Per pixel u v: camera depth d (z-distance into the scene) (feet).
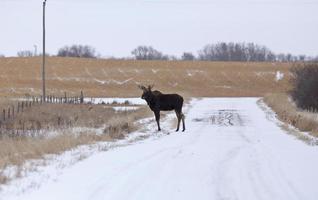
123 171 118.73
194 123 254.68
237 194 96.99
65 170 117.39
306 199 93.56
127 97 574.97
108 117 262.88
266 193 97.96
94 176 111.65
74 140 160.04
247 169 123.75
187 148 161.17
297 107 337.11
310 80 322.96
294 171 121.29
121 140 181.16
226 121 265.34
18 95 548.31
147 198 92.79
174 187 102.47
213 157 142.51
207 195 95.96
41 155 136.26
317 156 144.87
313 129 213.66
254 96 651.66
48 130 192.24
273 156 144.97
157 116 218.38
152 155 144.56
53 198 90.53
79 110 299.99
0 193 92.27
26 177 107.04
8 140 155.84
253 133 209.26
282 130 221.05
